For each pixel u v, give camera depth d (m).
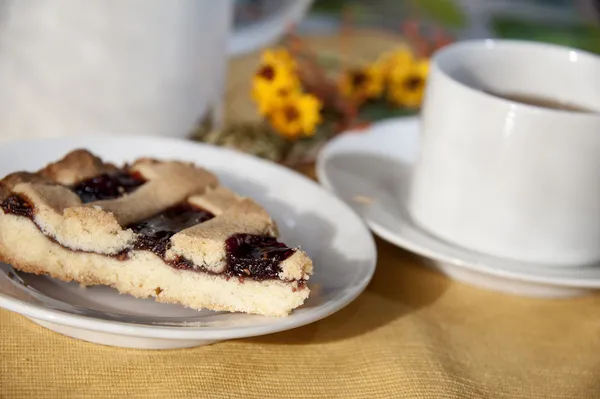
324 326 0.56
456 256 0.59
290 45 0.86
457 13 1.00
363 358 0.55
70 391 0.50
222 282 0.54
